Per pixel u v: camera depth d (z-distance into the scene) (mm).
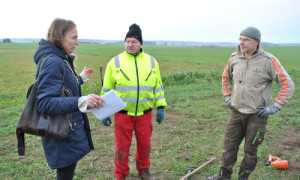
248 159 3039
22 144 2086
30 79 15742
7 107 7570
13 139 4887
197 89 9906
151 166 3811
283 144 4547
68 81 2158
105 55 42938
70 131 2131
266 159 3951
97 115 2117
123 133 3082
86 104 2010
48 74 1967
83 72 2982
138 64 3014
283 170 3619
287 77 2719
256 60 2857
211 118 6113
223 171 3203
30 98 2016
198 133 5125
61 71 2066
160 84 3262
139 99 2992
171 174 3592
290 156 4059
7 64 26125
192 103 7559
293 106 7195
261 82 2859
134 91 2961
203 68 22312
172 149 4379
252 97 2871
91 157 4109
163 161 3959
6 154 4242
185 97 8352
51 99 1910
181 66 24250
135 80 2965
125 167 3211
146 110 3117
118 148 3123
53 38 2105
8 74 18234
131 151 4348
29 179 3480
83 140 2291
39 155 4199
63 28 2109
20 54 42594
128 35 2904
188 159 4012
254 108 2865
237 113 3041
